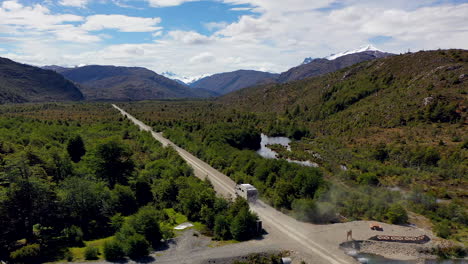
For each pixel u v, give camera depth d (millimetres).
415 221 62438
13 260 44156
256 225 54469
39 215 54938
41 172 61750
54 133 119125
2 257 46906
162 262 45688
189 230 56906
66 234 53938
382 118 156375
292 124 199375
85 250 47562
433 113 138875
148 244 48406
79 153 100750
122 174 82875
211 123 186125
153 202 70938
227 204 61094
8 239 51438
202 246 50844
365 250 50438
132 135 137375
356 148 130375
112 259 46281
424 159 104812
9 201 52094
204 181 78562
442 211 65875
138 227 52062
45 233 54625
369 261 47594
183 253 48406
